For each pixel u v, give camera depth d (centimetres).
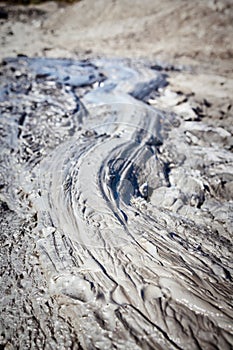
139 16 1434
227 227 371
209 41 1207
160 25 1338
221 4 1352
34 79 820
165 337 222
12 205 401
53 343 242
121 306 244
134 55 1114
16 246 335
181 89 823
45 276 293
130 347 219
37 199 390
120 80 850
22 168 468
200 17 1309
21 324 259
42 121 605
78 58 1038
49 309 264
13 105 668
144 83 829
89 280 267
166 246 310
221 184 456
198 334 223
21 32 1403
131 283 262
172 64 1044
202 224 374
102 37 1320
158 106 723
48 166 454
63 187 397
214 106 732
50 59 1004
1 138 547
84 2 1694
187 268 281
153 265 281
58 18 1644
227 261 310
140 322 232
